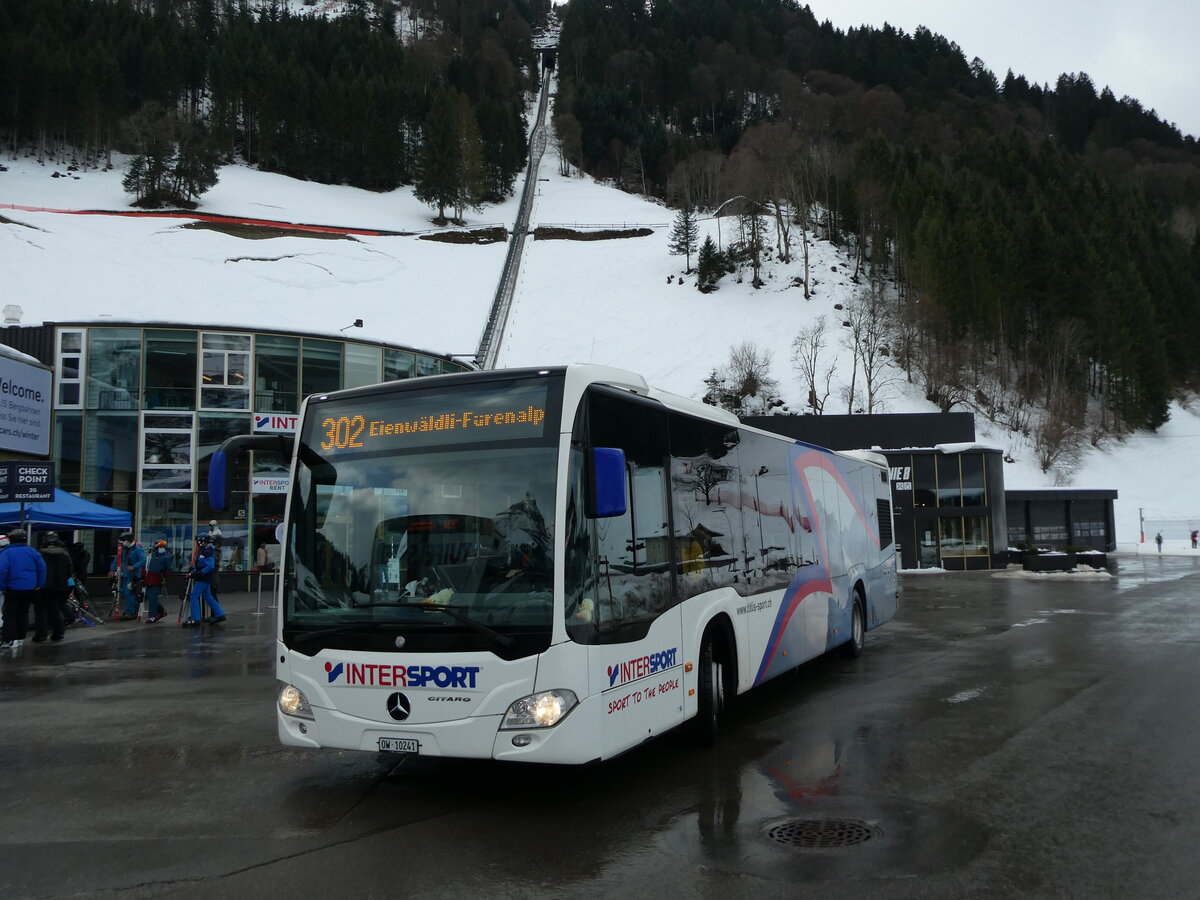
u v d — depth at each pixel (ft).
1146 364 273.33
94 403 88.43
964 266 289.94
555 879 15.81
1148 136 576.61
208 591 61.93
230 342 92.38
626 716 20.56
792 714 30.01
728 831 18.22
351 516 21.06
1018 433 256.11
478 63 634.02
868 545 45.14
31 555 48.80
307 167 483.51
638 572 21.86
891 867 16.05
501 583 19.40
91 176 410.52
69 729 29.12
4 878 16.24
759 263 351.25
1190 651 43.16
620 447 21.74
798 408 249.75
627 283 350.23
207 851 17.53
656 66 646.33
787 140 432.25
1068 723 27.71
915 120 545.44
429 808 20.24
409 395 21.43
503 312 313.12
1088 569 111.55
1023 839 17.43
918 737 26.22
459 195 449.48
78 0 503.20
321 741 20.25
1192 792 20.38
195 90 507.71
